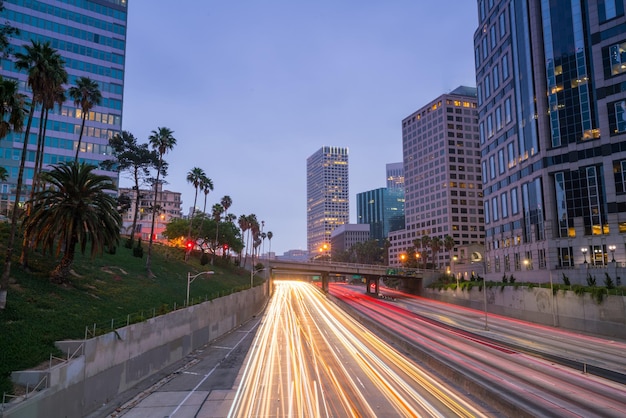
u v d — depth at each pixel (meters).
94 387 26.69
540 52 87.44
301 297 120.81
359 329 62.59
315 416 23.81
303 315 81.50
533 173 88.06
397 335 52.28
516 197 96.06
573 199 79.00
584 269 72.56
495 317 76.94
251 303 79.25
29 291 34.25
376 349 45.59
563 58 83.06
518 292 74.19
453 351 42.66
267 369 36.53
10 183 87.88
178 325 41.78
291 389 29.69
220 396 28.64
